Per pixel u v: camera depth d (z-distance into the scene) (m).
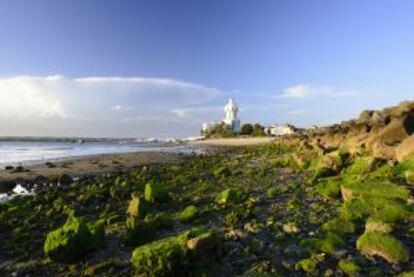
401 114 22.17
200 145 112.75
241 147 79.50
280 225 10.10
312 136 44.06
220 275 7.48
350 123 33.06
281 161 25.62
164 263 7.50
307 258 7.81
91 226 9.80
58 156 53.94
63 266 8.84
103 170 33.66
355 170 15.43
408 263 7.23
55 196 18.19
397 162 15.05
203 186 18.80
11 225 12.81
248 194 14.75
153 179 23.97
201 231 8.56
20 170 31.89
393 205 9.40
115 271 8.23
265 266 7.61
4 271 8.82
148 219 11.05
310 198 13.25
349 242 8.48
